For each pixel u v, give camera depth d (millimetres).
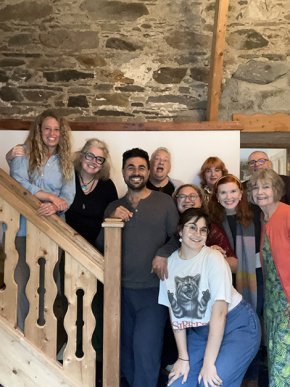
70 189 2715
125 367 2486
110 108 4082
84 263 2273
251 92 4098
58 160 2689
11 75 4094
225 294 2127
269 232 2340
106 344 2248
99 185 2904
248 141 4512
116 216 2420
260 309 2705
